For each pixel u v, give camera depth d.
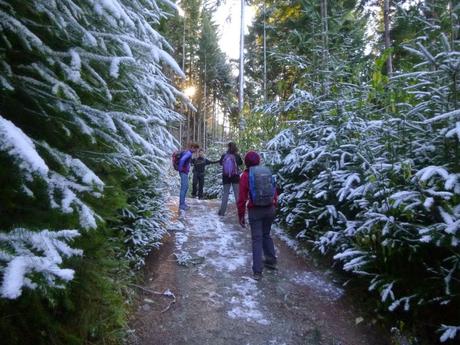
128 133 1.97
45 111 1.76
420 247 2.93
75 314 2.15
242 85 13.56
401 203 2.85
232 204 7.77
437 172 2.48
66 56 1.70
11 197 1.58
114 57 1.80
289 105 5.93
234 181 6.58
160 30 4.10
